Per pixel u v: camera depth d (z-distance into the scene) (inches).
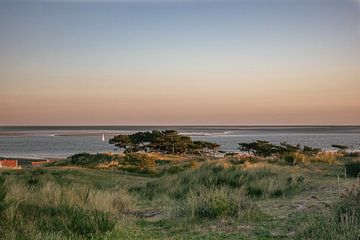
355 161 835.4
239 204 415.2
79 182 798.5
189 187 655.8
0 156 3415.4
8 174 820.6
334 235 284.4
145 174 1096.2
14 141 6968.5
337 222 310.3
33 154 3745.1
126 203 520.1
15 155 3577.8
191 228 363.6
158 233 349.7
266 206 462.3
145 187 722.8
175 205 512.1
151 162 1440.7
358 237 271.4
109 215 396.5
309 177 698.8
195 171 758.5
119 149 4515.3
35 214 370.6
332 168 837.8
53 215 378.3
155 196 630.5
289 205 456.8
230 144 5280.5
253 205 425.4
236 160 1075.3
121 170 1155.3
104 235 328.5
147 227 379.2
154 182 749.3
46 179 767.1
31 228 319.0
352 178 679.1
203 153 3024.1
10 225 319.6
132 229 364.5
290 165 900.6
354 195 353.1
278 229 346.0
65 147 5014.8
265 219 389.7
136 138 3058.6
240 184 640.4
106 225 346.0
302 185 603.2
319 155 1039.0
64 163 1536.7
